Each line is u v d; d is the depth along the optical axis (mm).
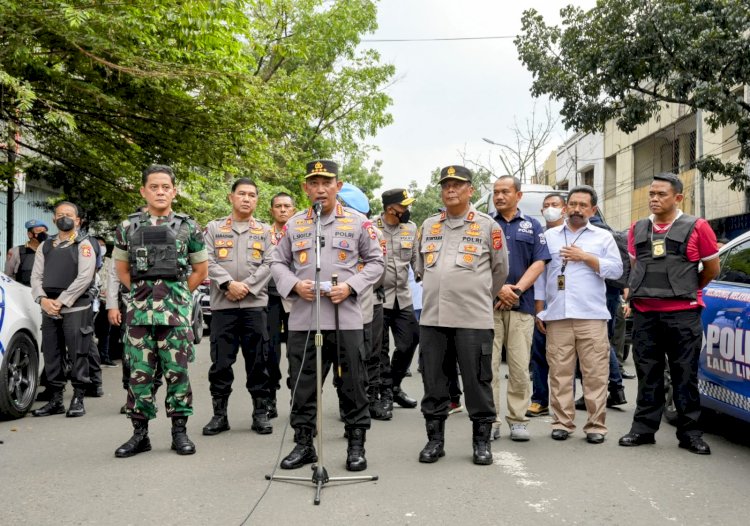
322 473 4395
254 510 3951
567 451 5340
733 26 13438
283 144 11586
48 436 5836
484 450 4961
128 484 4441
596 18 15672
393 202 7070
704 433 6000
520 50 17266
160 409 7094
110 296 7219
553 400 5820
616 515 3873
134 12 8273
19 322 6582
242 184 6156
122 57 8445
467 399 5008
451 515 3871
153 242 5180
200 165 11148
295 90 11031
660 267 5445
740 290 5527
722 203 20609
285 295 4758
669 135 25188
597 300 5723
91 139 10641
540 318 5941
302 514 3889
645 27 14312
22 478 4578
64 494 4242
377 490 4324
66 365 6957
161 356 5250
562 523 3750
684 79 13930
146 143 10711
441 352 5078
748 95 17484
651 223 5598
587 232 5914
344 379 4781
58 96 9125
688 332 5352
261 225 6281
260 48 10680
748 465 4941
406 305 7129
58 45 8305
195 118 9961
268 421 6027
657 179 5492
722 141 20625
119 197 11750
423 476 4633
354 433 4812
